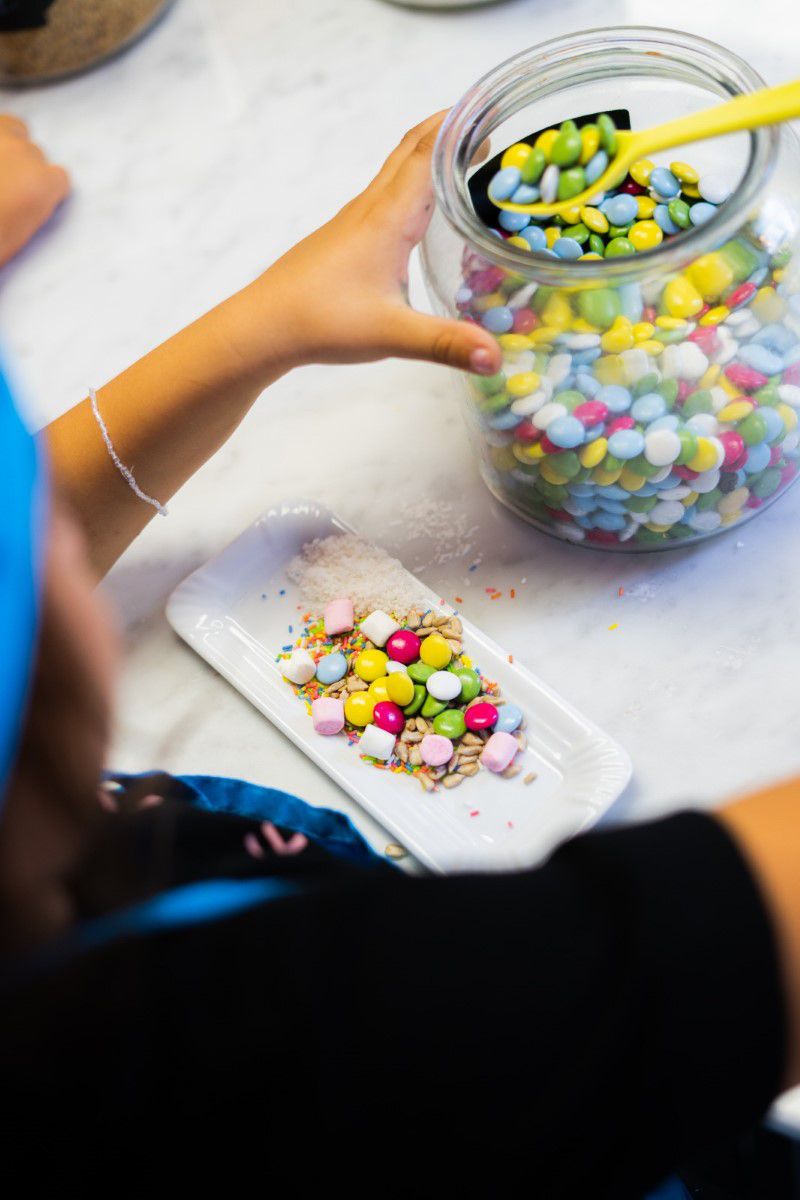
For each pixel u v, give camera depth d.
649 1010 0.63
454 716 0.88
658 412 0.82
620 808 0.87
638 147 0.80
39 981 0.58
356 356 0.87
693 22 1.05
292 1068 0.63
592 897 0.65
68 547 0.54
